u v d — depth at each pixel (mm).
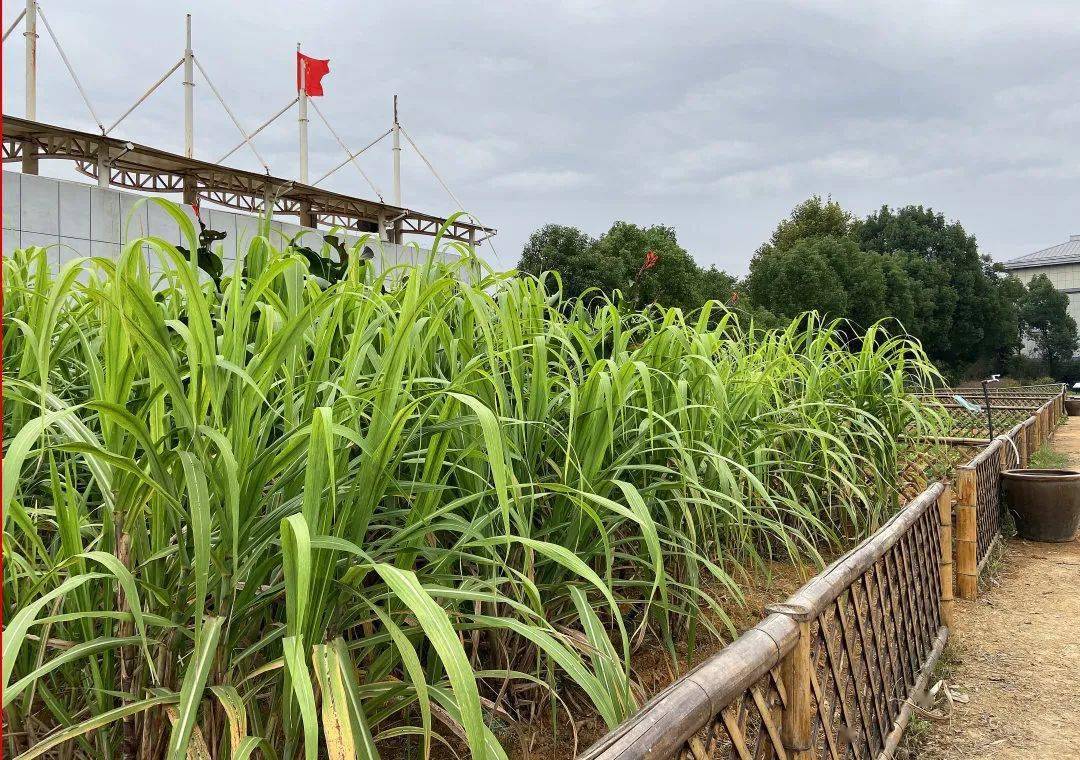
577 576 1935
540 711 1992
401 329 1252
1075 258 66750
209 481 1152
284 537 1011
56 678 1524
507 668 1830
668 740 974
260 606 1268
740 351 3492
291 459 1222
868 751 2016
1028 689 2846
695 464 2475
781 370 3689
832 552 3686
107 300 1054
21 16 16781
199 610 1016
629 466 1907
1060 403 15930
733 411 2904
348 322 1932
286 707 1198
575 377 2498
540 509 2086
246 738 1003
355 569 1121
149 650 1203
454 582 1891
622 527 2301
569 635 1662
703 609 2779
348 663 1054
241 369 1104
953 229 39906
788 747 1518
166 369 1039
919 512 2771
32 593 1113
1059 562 4727
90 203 12070
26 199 11305
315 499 1066
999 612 3758
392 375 1260
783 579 3291
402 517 1674
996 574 4441
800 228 37562
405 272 2002
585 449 1917
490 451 1084
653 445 2219
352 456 1620
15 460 891
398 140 26078
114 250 12289
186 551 1221
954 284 38875
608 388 1718
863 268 31812
